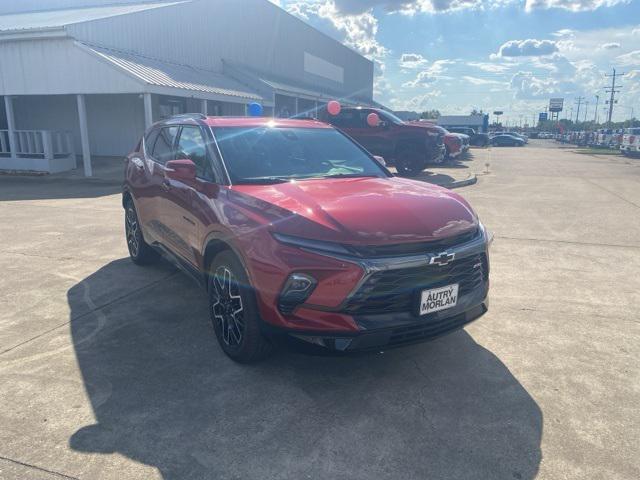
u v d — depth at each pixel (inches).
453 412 127.0
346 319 124.0
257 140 181.8
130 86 584.1
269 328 132.5
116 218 365.4
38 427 119.0
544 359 155.0
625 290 218.7
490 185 590.9
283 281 126.6
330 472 105.6
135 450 111.4
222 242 148.3
